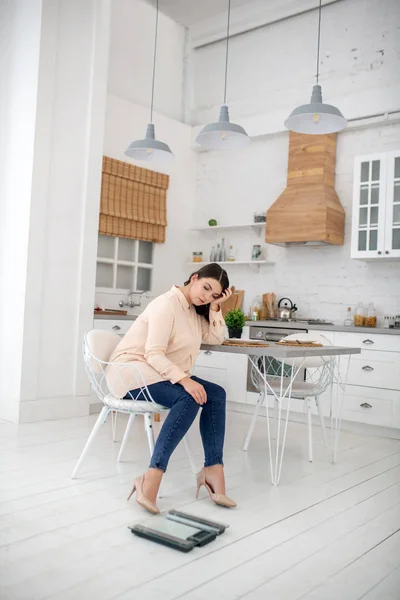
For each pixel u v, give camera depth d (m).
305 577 1.91
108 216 5.83
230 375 5.34
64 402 4.58
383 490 2.99
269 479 3.11
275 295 6.07
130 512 2.47
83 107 4.69
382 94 5.36
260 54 6.41
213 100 6.80
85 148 4.71
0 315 4.52
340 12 5.78
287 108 6.15
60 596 1.70
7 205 4.53
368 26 5.58
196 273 2.92
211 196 6.73
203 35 6.86
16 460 3.26
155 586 1.79
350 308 5.51
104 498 2.65
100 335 3.00
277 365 4.97
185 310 2.87
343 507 2.68
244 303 6.33
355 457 3.73
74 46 4.61
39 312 4.38
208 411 2.71
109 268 6.06
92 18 4.76
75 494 2.69
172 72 6.85
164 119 6.47
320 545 2.20
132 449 3.63
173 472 3.18
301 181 5.57
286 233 5.48
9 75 4.59
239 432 4.39
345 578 1.91
